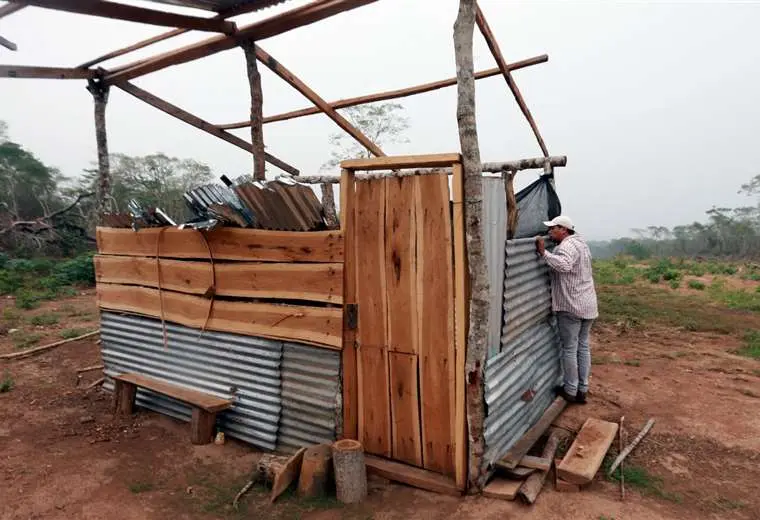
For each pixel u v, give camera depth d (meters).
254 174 5.64
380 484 3.93
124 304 5.71
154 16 4.63
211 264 4.80
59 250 23.53
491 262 3.76
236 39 5.36
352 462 3.65
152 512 3.63
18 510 3.63
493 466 3.86
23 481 4.02
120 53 6.02
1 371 7.05
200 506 3.70
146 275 5.43
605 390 5.93
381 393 4.07
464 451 3.70
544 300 5.08
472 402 3.60
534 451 4.46
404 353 3.92
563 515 3.45
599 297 13.44
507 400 4.11
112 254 5.83
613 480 3.96
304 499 3.74
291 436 4.44
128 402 5.45
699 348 8.08
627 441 4.62
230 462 4.39
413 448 3.99
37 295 13.80
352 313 4.07
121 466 4.30
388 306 3.96
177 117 7.39
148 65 6.05
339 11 4.70
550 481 3.94
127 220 5.58
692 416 5.17
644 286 16.69
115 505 3.71
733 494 3.77
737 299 13.02
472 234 3.49
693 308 11.93
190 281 5.01
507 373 4.11
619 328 9.58
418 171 5.00
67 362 7.53
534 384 4.81
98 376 6.88
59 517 3.56
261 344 4.53
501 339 4.00
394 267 3.89
